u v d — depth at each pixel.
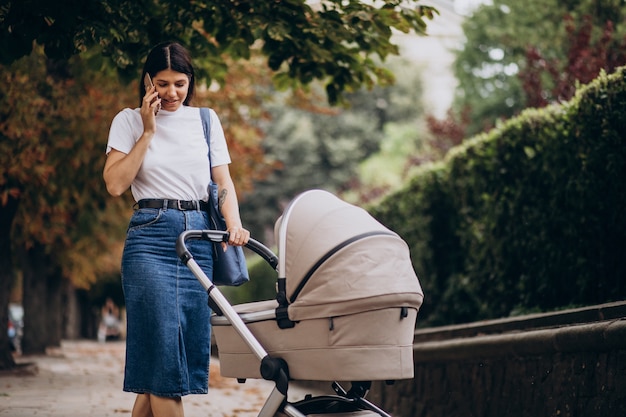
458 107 24.41
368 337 4.07
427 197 11.27
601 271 7.56
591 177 7.55
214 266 4.81
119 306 42.75
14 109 12.87
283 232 4.22
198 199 4.73
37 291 21.41
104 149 14.84
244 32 8.27
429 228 11.21
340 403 4.41
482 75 23.64
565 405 6.39
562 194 8.04
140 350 4.54
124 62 7.41
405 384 9.36
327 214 4.20
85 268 23.33
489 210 9.37
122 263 4.65
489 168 9.23
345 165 45.62
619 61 10.86
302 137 45.72
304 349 4.16
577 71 11.55
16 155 13.15
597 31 15.30
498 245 9.23
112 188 4.58
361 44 8.51
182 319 4.61
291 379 4.26
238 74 15.74
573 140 7.78
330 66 8.95
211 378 14.52
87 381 13.02
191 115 4.80
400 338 4.17
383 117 47.81
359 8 8.27
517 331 7.34
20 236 17.75
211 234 4.57
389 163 37.06
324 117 46.59
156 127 4.71
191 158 4.71
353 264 4.05
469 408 7.89
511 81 22.17
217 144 4.89
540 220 8.43
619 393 5.76
